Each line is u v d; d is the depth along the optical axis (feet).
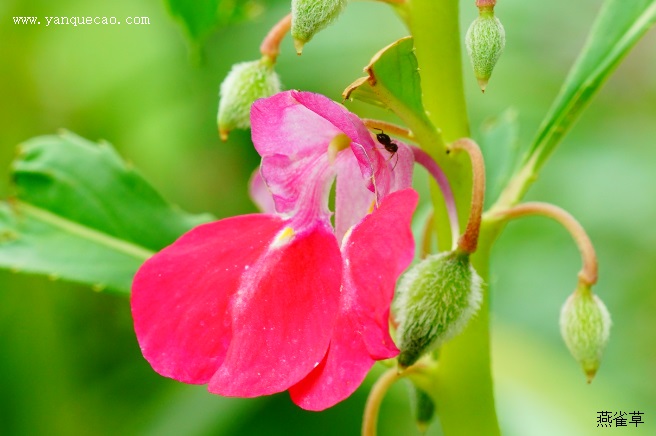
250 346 0.97
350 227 0.99
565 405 1.30
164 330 0.98
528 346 1.34
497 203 1.05
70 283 1.40
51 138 1.15
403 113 0.97
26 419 1.36
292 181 1.00
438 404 1.03
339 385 0.95
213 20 1.14
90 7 1.53
